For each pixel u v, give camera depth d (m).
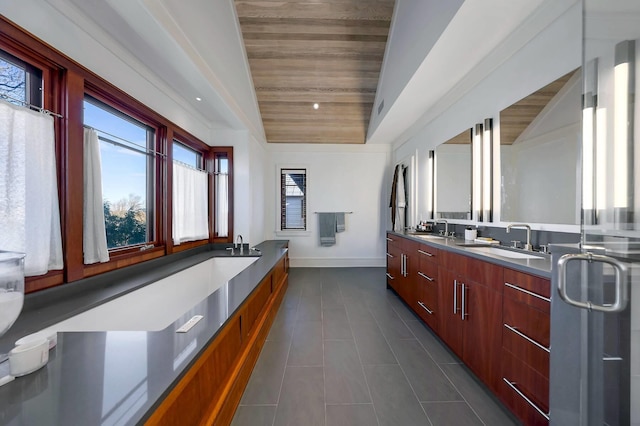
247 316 1.68
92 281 1.65
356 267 4.92
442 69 2.16
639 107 0.84
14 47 1.24
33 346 0.73
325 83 3.61
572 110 1.50
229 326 1.31
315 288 3.67
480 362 1.59
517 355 1.29
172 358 0.83
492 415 1.37
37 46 1.31
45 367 0.76
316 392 1.54
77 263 1.56
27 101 1.36
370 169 4.92
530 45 1.74
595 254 0.88
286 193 4.93
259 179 4.33
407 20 2.41
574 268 0.97
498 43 1.83
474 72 2.21
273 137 4.70
